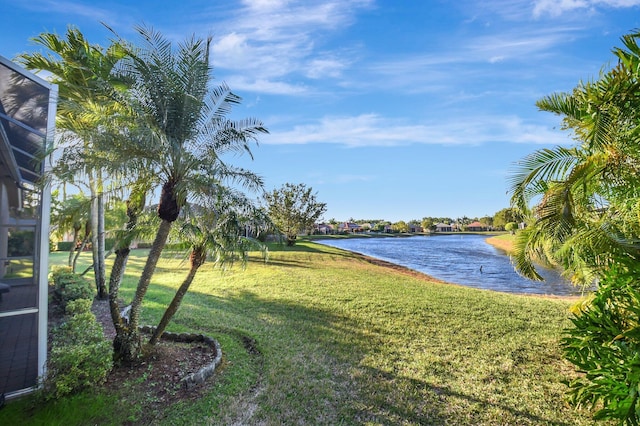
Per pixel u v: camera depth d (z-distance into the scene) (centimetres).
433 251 4544
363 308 1060
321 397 533
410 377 608
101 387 525
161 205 608
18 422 445
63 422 446
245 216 635
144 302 1082
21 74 502
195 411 486
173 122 616
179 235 690
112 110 652
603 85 483
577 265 643
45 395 477
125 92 617
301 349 723
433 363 668
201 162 600
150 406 494
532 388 576
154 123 604
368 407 509
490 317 989
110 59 754
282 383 573
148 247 2662
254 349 722
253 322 906
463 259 3456
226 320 918
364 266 2191
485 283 1973
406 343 773
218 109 659
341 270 1870
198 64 631
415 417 488
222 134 654
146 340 730
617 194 554
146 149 562
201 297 1195
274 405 507
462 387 576
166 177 606
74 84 838
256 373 608
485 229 12406
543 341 799
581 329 483
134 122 565
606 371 412
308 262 2175
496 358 696
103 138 550
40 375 509
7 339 498
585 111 541
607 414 385
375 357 692
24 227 522
